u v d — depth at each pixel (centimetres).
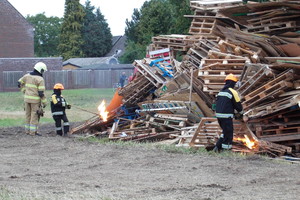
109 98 4553
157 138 1756
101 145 1587
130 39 8750
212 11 2133
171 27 5875
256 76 1527
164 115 1836
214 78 1661
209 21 2152
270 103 1499
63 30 10769
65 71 6794
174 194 898
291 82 1473
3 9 7612
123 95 2056
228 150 1423
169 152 1439
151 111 1889
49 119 2723
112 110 2081
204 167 1191
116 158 1338
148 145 1577
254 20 1898
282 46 1636
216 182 1018
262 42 1700
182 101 1766
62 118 1953
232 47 1772
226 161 1272
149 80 1980
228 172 1131
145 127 1864
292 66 1466
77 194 880
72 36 10662
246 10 1961
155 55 2136
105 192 908
